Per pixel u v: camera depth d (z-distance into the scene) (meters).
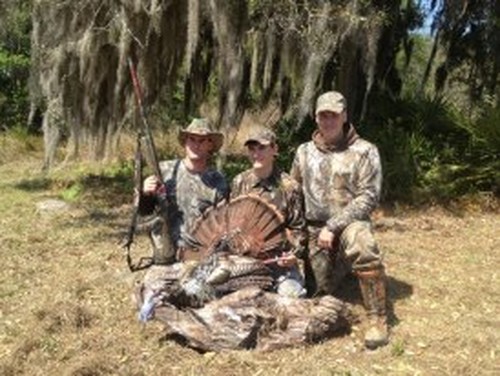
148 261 4.18
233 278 3.13
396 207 5.79
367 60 6.02
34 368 2.86
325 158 3.27
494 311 3.54
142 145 3.38
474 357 3.00
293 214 3.27
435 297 3.71
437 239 4.95
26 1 6.91
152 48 6.18
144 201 3.29
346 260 3.27
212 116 7.73
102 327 3.23
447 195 6.03
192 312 3.03
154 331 3.15
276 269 3.27
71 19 5.96
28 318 3.34
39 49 6.18
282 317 3.03
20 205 5.95
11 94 10.52
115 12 5.80
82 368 2.79
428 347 3.08
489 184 6.19
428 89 9.80
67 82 6.22
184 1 6.09
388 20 6.31
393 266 4.23
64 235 4.92
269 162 3.26
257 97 7.86
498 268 4.29
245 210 3.21
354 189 3.24
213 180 3.36
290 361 2.89
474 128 6.47
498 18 7.13
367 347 3.04
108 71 6.24
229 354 2.92
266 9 5.79
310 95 5.75
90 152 6.72
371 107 7.24
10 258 4.33
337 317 3.11
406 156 6.32
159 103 7.31
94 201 6.10
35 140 9.22
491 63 7.64
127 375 2.78
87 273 4.02
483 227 5.34
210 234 3.23
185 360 2.90
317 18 5.70
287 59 6.14
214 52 6.61
